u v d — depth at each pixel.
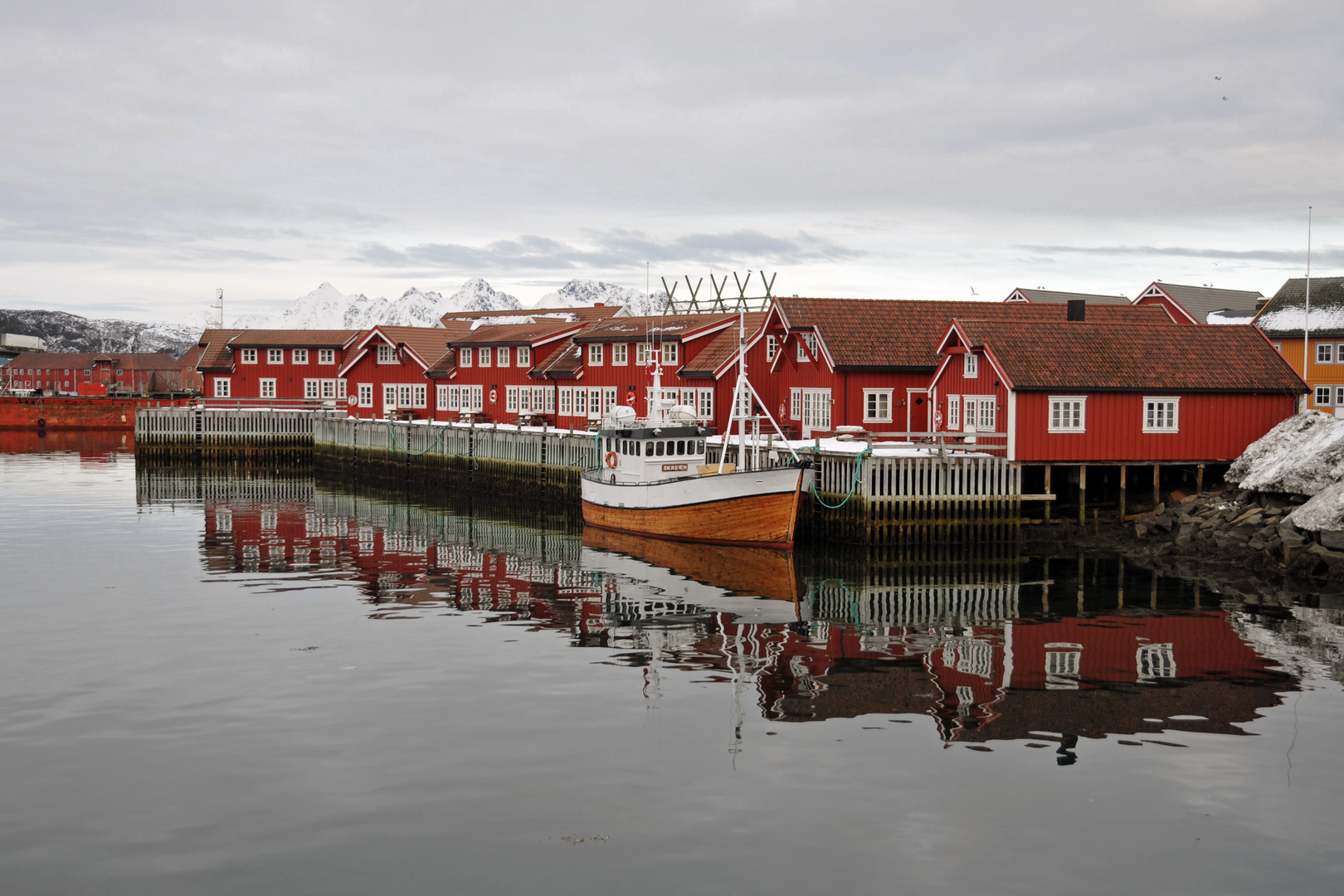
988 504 36.53
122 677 20.17
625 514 40.53
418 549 37.22
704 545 37.59
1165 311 51.66
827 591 29.33
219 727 17.34
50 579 30.61
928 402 45.06
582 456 49.72
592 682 19.94
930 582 30.50
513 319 84.38
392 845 13.27
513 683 19.88
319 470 75.69
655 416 41.03
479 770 15.53
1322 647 22.59
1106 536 37.34
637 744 16.58
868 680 20.17
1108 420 37.50
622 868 12.73
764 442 43.34
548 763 15.77
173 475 68.69
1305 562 30.58
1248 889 12.34
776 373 52.22
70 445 93.88
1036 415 36.88
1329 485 32.09
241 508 50.31
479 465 59.12
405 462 66.75
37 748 16.39
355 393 79.75
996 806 14.36
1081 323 40.00
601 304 82.19
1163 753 16.25
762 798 14.58
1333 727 17.44
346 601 27.56
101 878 12.52
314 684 19.70
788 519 35.50
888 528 35.78
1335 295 53.69
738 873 12.62
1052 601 27.59
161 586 29.64
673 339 54.16
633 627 24.66
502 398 68.25
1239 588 29.12
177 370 175.88
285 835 13.52
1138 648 22.58
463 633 23.95
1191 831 13.69
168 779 15.23
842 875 12.57
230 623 24.84
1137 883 12.45
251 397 88.19
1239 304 67.44
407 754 16.16
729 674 20.59
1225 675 20.47
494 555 35.88
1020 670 20.91
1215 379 38.28
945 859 12.95
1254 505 34.69
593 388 59.84
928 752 16.25
